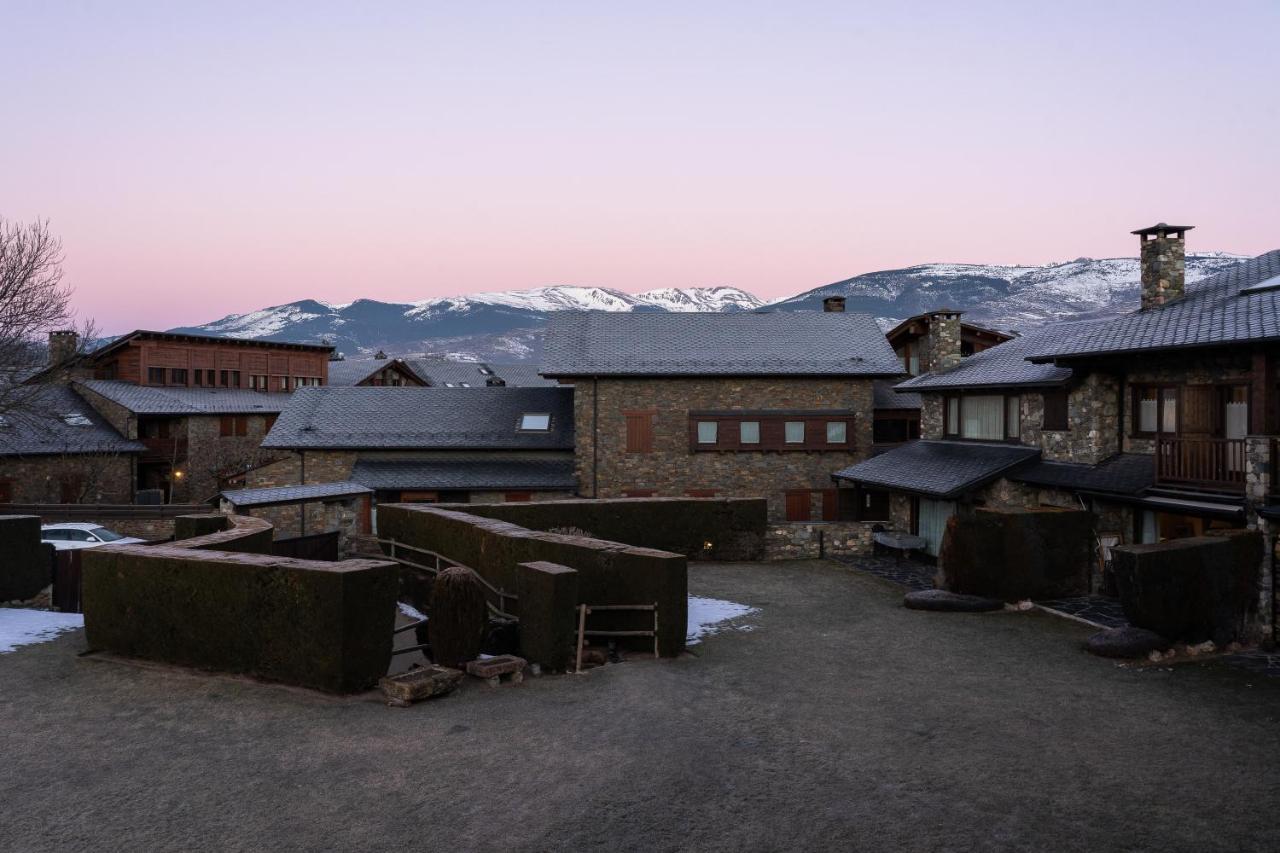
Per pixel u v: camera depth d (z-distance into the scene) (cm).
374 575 1210
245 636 1249
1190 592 1466
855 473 2917
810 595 2069
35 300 3045
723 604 1952
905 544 2525
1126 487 1867
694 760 964
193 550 1376
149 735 1030
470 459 3447
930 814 824
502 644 1440
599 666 1384
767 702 1192
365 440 3412
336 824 801
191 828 793
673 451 3375
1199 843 766
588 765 946
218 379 5328
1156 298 2231
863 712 1147
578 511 2548
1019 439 2441
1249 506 1567
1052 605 1877
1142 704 1177
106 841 768
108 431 4347
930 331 3050
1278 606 1518
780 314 3909
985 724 1094
